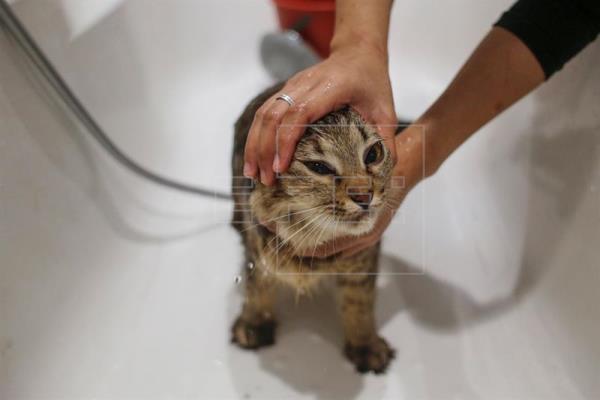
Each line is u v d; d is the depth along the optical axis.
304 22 1.59
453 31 1.51
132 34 1.42
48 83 1.11
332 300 1.21
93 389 1.05
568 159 1.05
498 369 1.07
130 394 1.05
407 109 1.52
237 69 1.71
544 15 0.87
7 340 0.94
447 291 1.21
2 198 0.96
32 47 1.06
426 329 1.15
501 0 1.35
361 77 0.78
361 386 1.07
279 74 1.66
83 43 1.25
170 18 1.55
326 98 0.73
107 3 1.33
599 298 0.91
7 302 0.95
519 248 1.19
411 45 1.59
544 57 0.88
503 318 1.14
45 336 1.02
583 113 1.01
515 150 1.25
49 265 1.06
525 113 1.24
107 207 1.25
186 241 1.32
